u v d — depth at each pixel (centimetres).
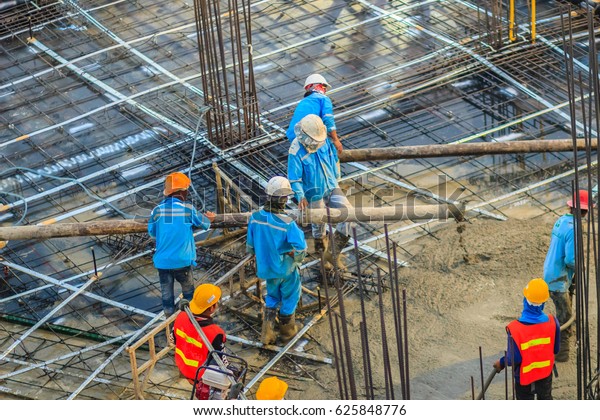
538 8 2700
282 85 2516
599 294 1377
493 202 2150
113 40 2708
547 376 1562
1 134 2427
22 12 2825
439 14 2727
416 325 1855
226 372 1516
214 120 2298
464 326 1844
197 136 2345
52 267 2067
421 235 2091
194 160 2302
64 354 1862
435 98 2444
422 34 2650
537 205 2138
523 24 2638
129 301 1983
